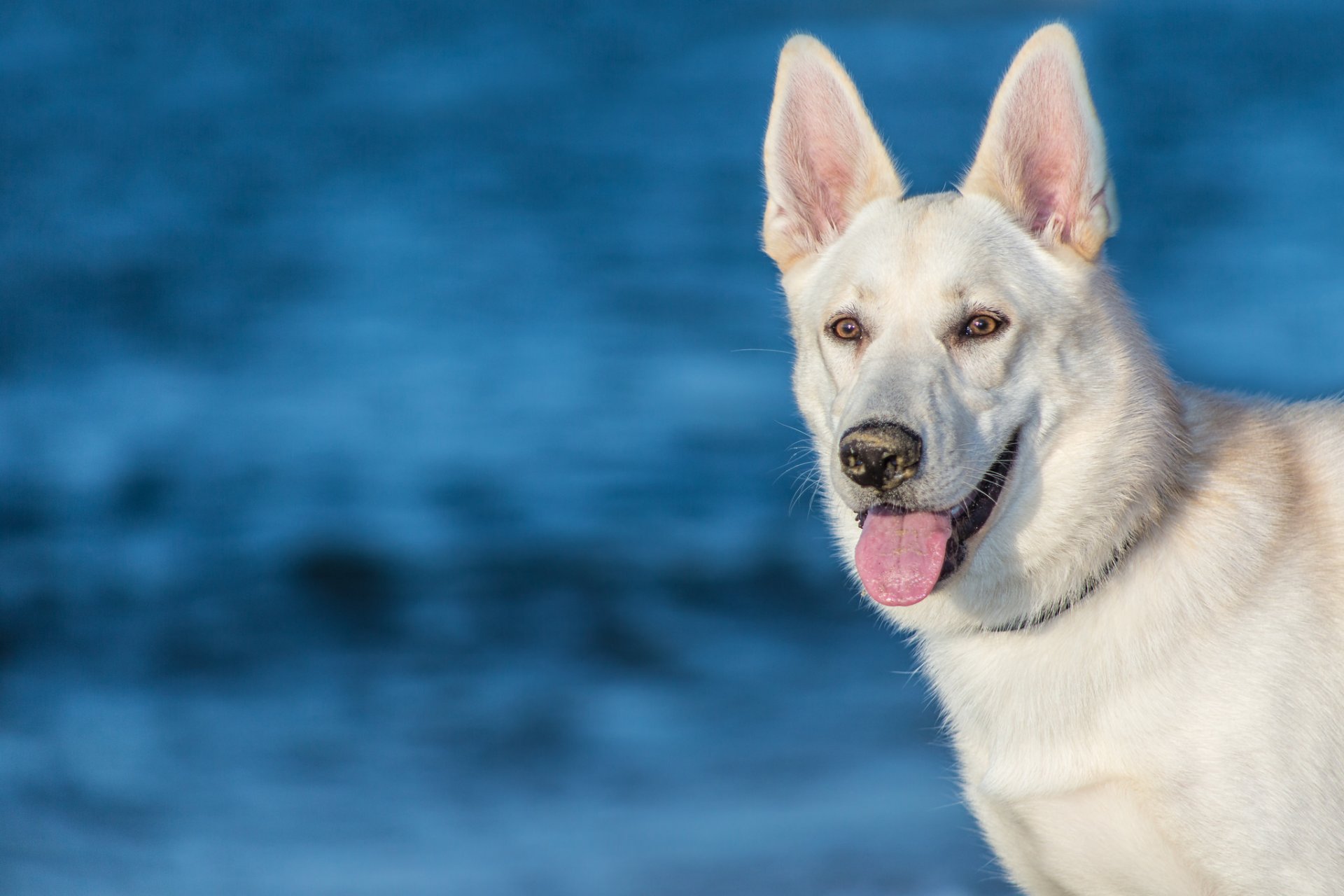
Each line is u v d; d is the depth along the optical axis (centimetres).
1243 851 539
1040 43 605
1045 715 576
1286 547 564
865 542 578
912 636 664
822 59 664
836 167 674
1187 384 646
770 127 672
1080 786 566
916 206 629
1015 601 588
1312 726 540
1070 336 591
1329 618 554
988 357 581
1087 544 577
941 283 589
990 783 591
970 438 567
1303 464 592
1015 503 586
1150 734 554
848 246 638
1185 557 567
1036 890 626
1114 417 584
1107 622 571
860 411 563
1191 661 553
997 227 609
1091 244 601
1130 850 567
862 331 610
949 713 627
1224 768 541
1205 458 589
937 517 572
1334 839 534
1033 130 614
